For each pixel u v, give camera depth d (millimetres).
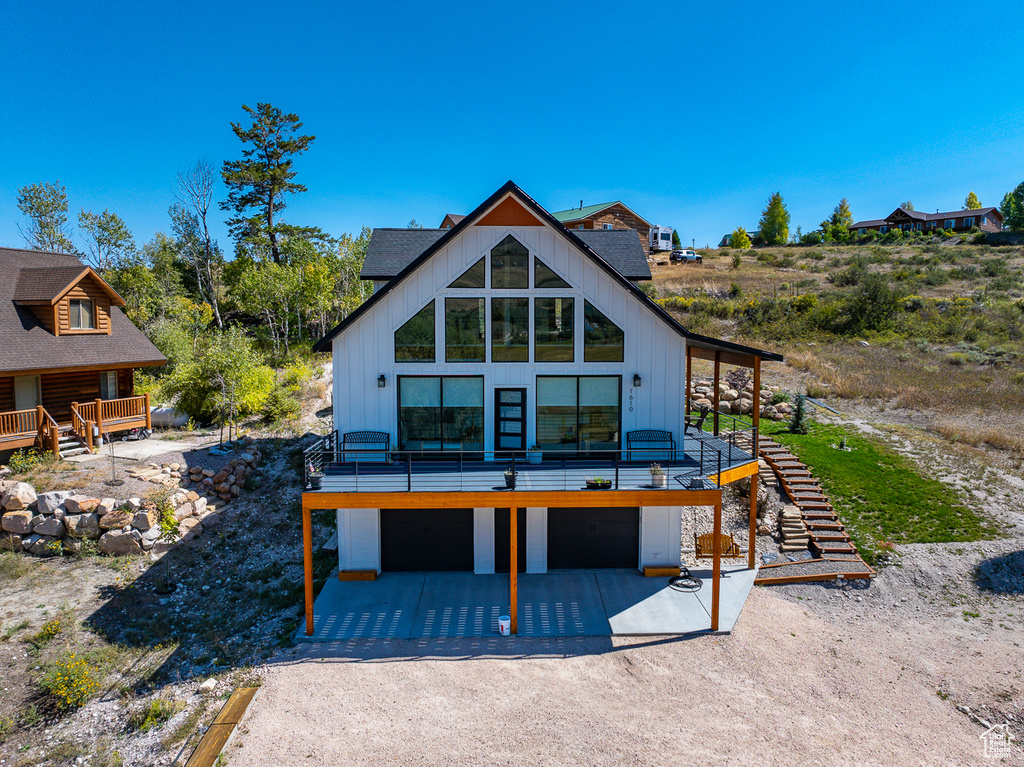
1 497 15195
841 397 25625
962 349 32125
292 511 17391
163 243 47812
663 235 64125
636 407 14688
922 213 83125
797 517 15906
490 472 13641
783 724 9398
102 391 22438
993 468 18078
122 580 13844
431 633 12070
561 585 14062
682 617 12656
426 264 14281
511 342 14516
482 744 8914
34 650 11352
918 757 8695
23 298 20625
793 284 46750
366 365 14492
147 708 9805
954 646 11609
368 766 8461
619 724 9359
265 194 44344
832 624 12523
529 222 14195
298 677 10609
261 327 39500
